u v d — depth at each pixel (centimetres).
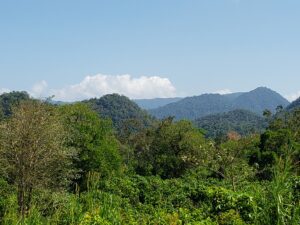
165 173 6159
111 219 972
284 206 781
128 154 6931
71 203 963
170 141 6231
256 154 4212
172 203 2805
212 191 1155
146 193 3123
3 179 2453
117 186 3116
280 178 770
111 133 4862
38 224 807
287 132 4288
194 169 5156
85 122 4272
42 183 2380
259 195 948
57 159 2534
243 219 969
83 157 3972
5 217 817
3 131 2398
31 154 2388
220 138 7731
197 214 1130
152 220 1128
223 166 2650
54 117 2605
